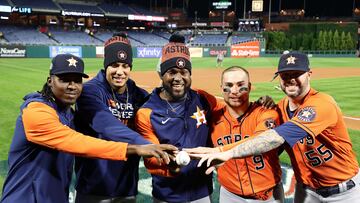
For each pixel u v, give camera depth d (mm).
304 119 3035
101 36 56656
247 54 51438
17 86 16250
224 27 74750
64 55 2803
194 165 3236
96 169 3285
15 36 48000
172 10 79500
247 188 3316
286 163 6496
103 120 2965
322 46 52875
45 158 2789
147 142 2766
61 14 56656
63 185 2955
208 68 32375
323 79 21703
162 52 3252
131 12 66250
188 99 3334
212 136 3420
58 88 2758
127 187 3414
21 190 2795
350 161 3459
